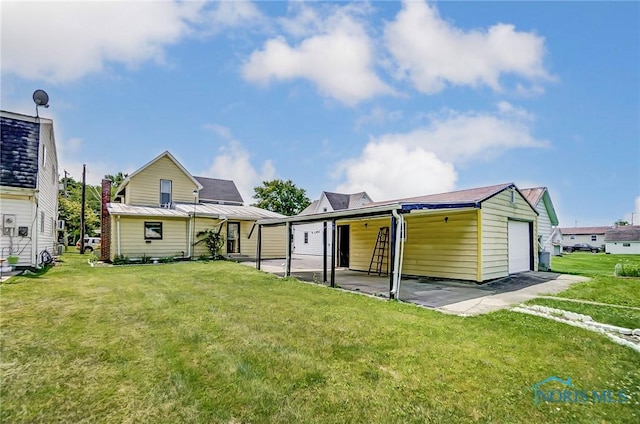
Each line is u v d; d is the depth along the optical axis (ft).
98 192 125.80
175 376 10.11
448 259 33.14
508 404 8.77
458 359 11.59
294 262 56.80
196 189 64.64
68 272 34.86
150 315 17.08
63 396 8.92
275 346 12.67
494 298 23.30
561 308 19.99
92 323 15.58
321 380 9.95
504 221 34.81
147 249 50.52
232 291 24.34
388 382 9.88
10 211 34.60
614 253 146.41
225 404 8.59
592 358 11.79
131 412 8.22
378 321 16.33
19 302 19.88
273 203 123.44
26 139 36.14
